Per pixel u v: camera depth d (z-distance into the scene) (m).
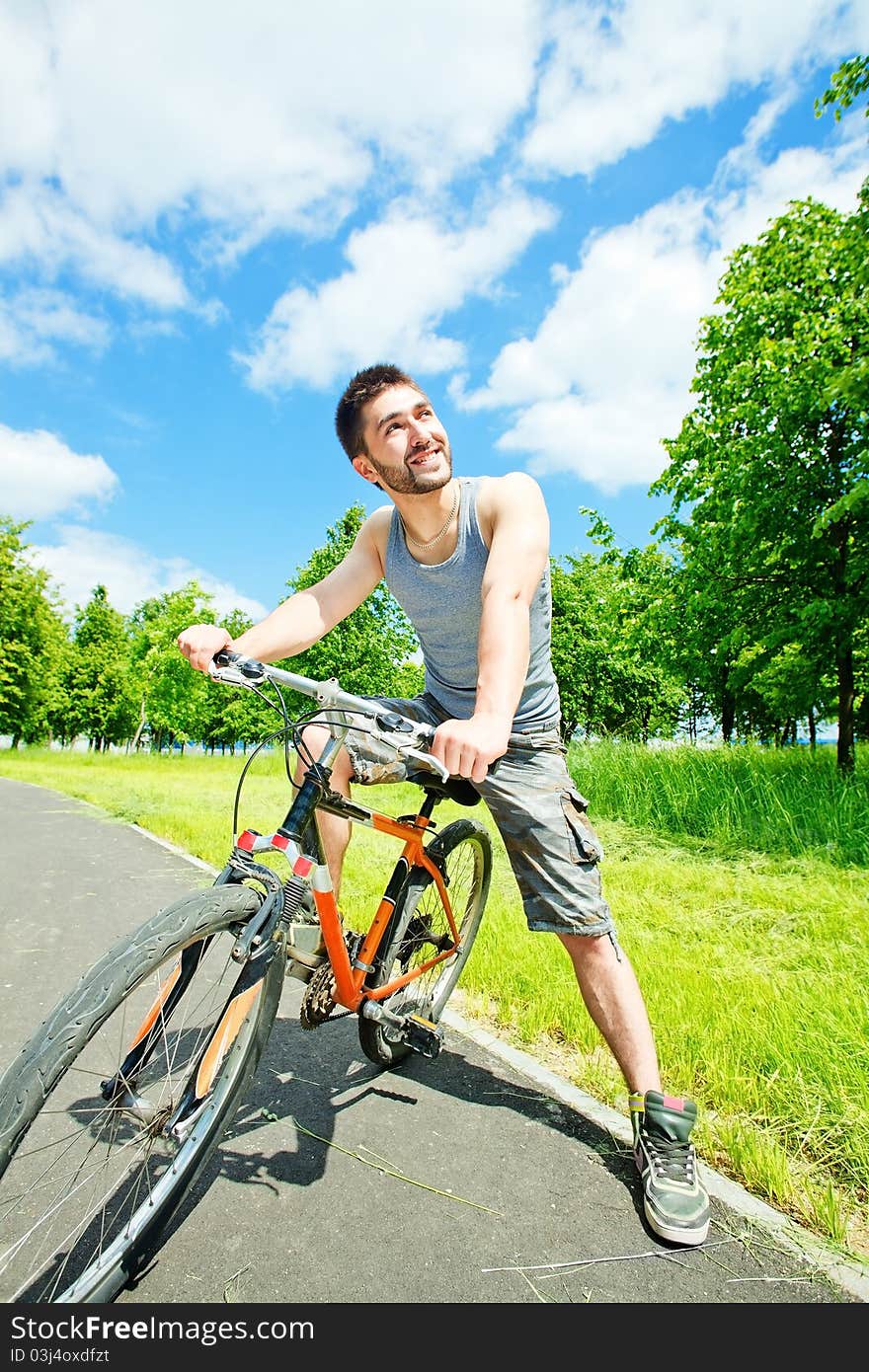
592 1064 2.55
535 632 2.21
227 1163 2.00
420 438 2.08
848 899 4.33
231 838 6.62
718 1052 2.46
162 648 36.56
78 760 27.77
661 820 7.41
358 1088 2.42
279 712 1.78
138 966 1.33
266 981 1.72
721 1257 1.67
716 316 9.59
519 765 2.18
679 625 9.83
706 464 9.52
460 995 3.17
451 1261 1.64
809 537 8.33
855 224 8.05
